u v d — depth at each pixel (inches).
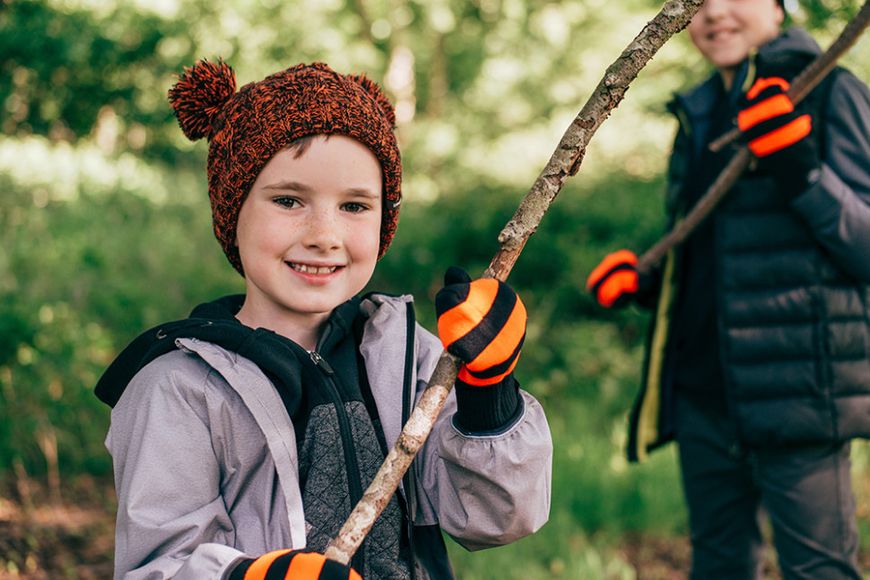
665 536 160.7
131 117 310.5
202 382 59.4
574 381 229.9
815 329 105.4
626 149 396.5
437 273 326.0
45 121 318.3
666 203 125.2
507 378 57.2
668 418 120.6
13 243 298.0
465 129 601.9
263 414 58.8
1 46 272.5
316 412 61.4
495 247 335.0
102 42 284.8
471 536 61.7
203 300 285.3
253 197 61.6
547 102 615.8
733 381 107.3
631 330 265.3
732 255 108.1
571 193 327.0
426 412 55.1
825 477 106.0
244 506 60.0
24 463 181.6
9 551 148.6
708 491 116.1
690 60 366.0
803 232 105.6
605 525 160.4
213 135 65.6
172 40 313.4
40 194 394.9
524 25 663.1
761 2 113.7
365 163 61.3
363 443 62.2
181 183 491.5
